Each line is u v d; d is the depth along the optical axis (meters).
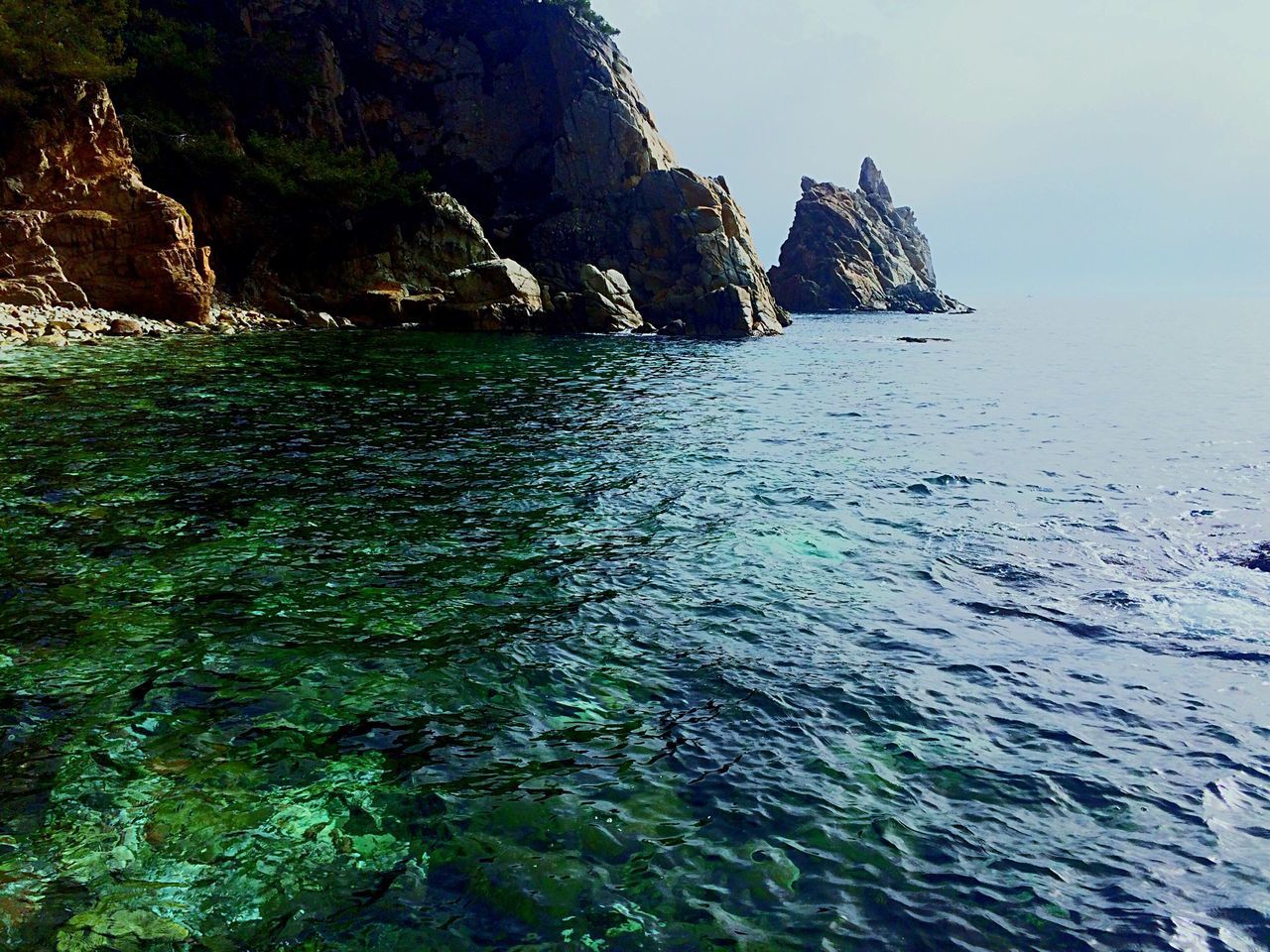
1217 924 5.67
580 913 5.62
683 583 11.83
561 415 24.52
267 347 36.22
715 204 66.25
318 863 6.00
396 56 71.56
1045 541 13.95
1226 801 7.08
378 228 56.84
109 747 7.30
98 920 5.34
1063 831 6.68
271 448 18.20
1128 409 29.48
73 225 38.59
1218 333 82.81
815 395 31.70
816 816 6.77
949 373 41.28
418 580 11.49
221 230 52.38
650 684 8.94
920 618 10.84
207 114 56.78
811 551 13.28
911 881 6.06
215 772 7.04
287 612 10.27
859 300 115.12
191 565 11.52
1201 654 9.85
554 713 8.28
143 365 28.25
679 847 6.34
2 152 38.25
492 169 74.00
